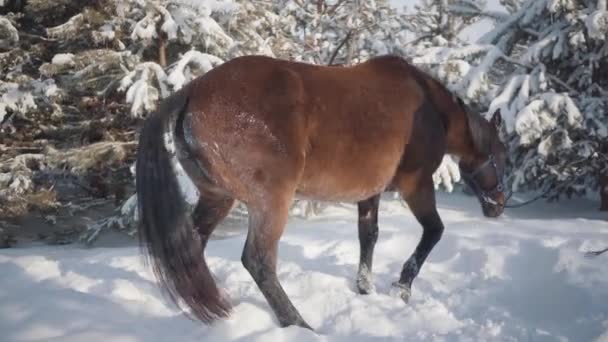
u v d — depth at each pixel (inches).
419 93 162.9
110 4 348.2
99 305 141.7
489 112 375.6
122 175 394.3
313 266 197.3
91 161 339.3
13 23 376.5
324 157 141.9
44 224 419.5
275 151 132.5
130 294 162.1
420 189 162.9
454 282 178.2
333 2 562.6
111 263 201.5
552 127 370.3
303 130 137.5
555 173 403.5
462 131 179.9
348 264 198.4
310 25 546.3
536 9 414.6
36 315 132.1
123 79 320.5
